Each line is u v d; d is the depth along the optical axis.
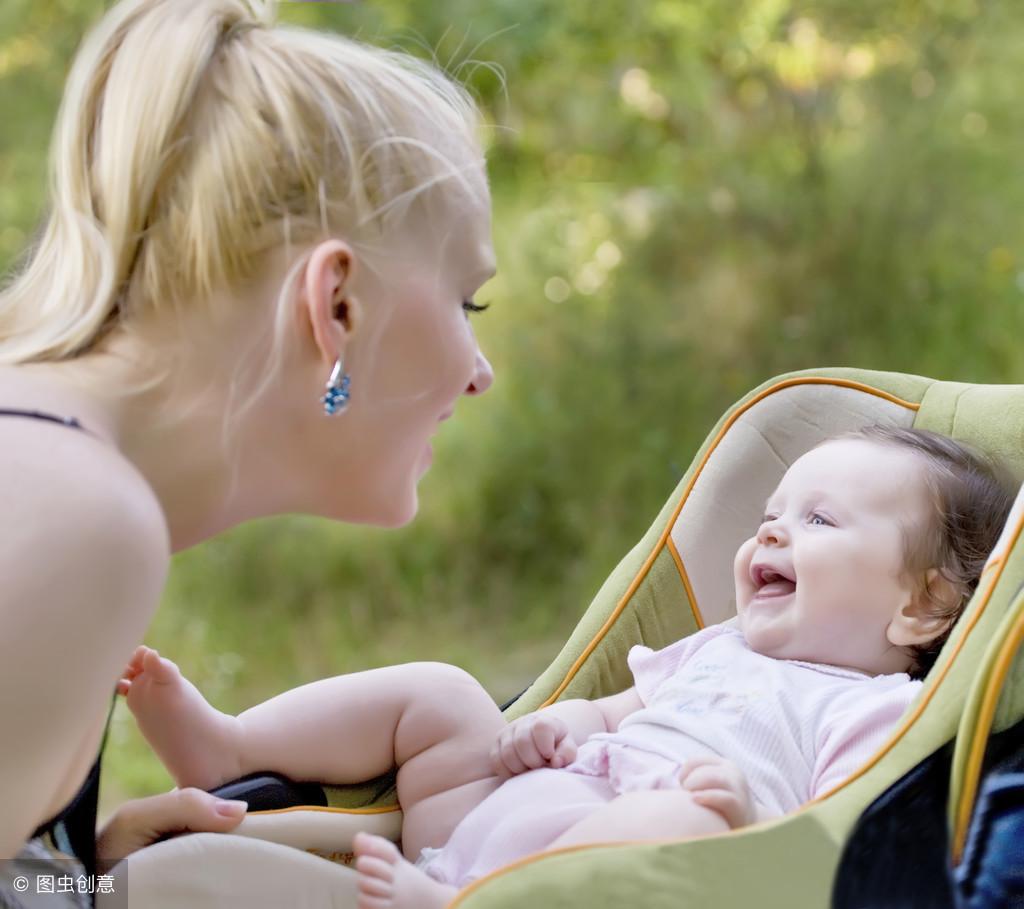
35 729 1.33
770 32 7.13
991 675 1.64
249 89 1.62
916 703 1.77
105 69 1.66
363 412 1.67
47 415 1.45
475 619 6.23
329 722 2.07
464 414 6.75
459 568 6.40
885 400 2.56
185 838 1.72
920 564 2.26
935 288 6.56
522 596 6.32
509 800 1.96
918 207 6.70
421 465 1.81
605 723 2.31
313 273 1.57
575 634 2.50
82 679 1.35
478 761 2.07
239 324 1.59
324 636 6.03
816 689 2.13
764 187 6.95
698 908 1.47
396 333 1.67
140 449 1.57
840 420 2.56
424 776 2.07
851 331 6.59
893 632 2.23
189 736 1.97
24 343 1.59
